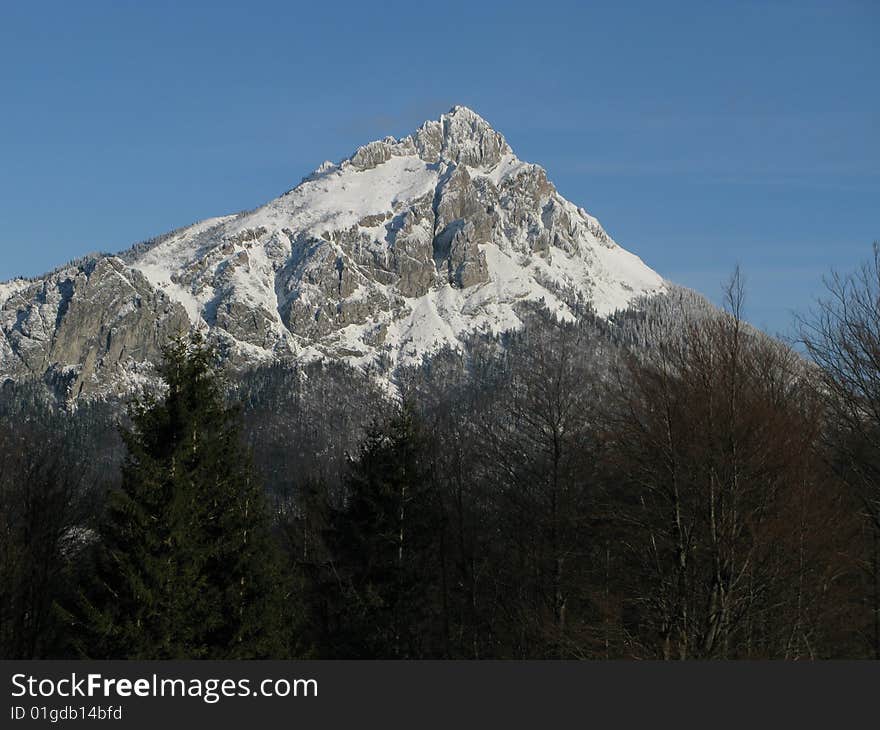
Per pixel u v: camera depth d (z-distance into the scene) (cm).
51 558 3859
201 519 3328
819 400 3083
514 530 3888
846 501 2933
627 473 3133
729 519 2720
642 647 2838
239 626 3334
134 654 2977
